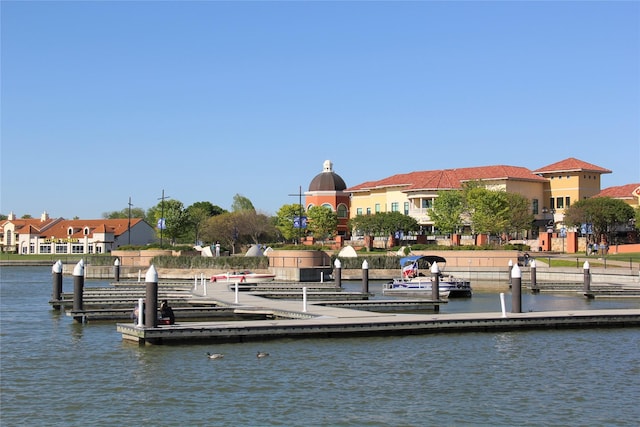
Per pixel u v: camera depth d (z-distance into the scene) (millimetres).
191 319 47031
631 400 26875
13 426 23812
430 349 36031
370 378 29984
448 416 24859
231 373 30734
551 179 144500
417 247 100125
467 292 68062
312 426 23781
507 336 39875
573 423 24172
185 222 164625
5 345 37719
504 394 27641
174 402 26469
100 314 47000
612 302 62250
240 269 93125
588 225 114625
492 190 125938
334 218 151875
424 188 137500
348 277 98125
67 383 29312
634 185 139375
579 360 33625
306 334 38719
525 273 90562
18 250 182250
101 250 171375
